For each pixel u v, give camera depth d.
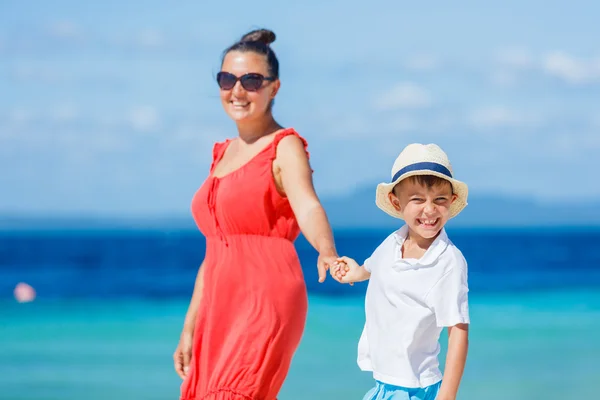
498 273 57.31
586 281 49.72
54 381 22.08
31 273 58.59
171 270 61.22
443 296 5.73
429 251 5.82
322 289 40.56
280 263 6.84
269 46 7.18
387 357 5.89
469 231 153.50
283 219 6.93
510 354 26.08
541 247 88.31
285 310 6.79
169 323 32.66
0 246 91.94
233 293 6.83
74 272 58.84
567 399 19.78
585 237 112.19
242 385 6.66
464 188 5.87
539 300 40.31
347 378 21.86
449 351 5.71
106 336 29.62
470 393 20.50
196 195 7.23
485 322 33.38
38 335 29.97
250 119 7.05
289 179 6.79
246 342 6.70
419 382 5.82
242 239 6.86
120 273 58.19
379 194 6.20
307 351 25.61
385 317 5.93
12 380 22.23
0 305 39.16
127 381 22.06
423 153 5.84
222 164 7.26
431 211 5.79
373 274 6.06
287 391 20.39
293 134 6.95
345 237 113.50
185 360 7.48
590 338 29.16
